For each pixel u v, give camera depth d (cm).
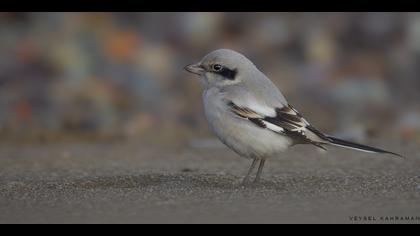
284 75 1892
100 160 1270
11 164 1228
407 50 1966
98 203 867
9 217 803
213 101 1004
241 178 1059
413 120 1655
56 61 1906
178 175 1076
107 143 1491
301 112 1723
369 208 831
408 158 1234
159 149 1403
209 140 1502
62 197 906
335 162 1208
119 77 1881
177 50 1988
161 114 1722
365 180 1017
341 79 1888
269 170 1140
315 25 2034
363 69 1922
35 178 1074
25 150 1398
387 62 1947
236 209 830
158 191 937
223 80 1019
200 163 1231
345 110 1741
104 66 1914
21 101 1770
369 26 2009
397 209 825
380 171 1102
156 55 1948
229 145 1009
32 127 1627
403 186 964
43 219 793
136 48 1975
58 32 2014
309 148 1359
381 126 1634
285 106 998
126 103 1781
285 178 1054
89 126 1648
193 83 1862
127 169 1166
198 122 1680
